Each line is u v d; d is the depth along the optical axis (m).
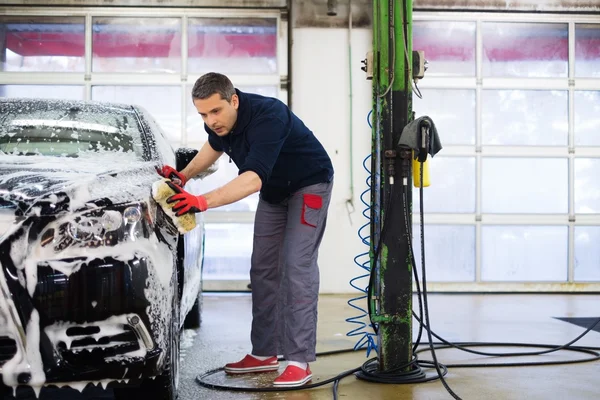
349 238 6.99
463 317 5.25
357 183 7.01
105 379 2.10
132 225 2.20
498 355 3.67
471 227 7.20
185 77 7.07
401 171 3.17
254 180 2.64
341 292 6.97
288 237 3.05
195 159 3.18
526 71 7.30
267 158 2.71
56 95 7.03
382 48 3.18
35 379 2.05
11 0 6.96
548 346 3.96
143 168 2.59
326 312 5.56
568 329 4.68
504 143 7.27
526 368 3.40
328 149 7.04
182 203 2.34
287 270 3.01
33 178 2.27
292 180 3.03
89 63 7.02
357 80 7.06
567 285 7.22
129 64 7.06
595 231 7.30
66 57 7.03
